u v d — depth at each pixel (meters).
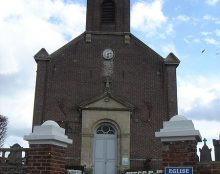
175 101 21.80
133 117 21.50
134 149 20.81
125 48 23.12
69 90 21.91
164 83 22.34
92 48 23.02
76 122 21.27
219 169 6.13
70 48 22.88
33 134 6.96
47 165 6.79
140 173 16.22
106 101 21.53
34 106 21.23
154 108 21.77
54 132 7.00
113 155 20.89
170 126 6.39
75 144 20.75
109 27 23.81
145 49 23.09
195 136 6.21
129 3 24.44
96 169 20.64
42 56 22.30
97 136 21.12
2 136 38.91
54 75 22.14
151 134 21.20
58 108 21.47
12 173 10.20
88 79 22.25
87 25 23.69
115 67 22.61
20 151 10.41
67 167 18.86
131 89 22.16
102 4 24.47
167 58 22.67
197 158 6.34
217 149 26.34
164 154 6.31
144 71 22.58
